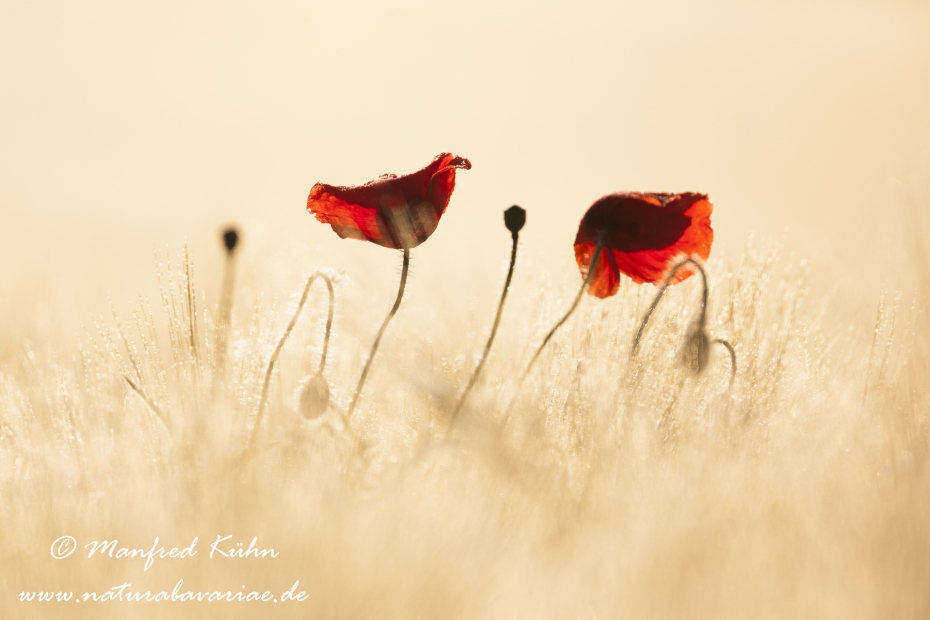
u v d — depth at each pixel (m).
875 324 4.61
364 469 4.50
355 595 4.41
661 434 4.52
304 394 4.52
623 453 4.50
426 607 4.41
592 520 4.46
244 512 4.45
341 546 4.43
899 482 4.49
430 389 4.54
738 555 4.43
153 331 4.57
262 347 4.58
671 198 4.54
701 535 4.44
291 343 4.60
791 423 4.54
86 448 4.51
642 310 4.61
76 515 4.46
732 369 4.55
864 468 4.50
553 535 4.46
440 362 4.58
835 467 4.50
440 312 4.64
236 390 4.55
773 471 4.49
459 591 4.41
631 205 4.54
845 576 4.43
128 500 4.46
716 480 4.48
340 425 4.55
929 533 4.45
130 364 4.59
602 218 4.55
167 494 4.47
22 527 4.46
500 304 4.54
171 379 4.55
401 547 4.43
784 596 4.42
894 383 4.59
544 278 4.64
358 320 4.60
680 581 4.42
